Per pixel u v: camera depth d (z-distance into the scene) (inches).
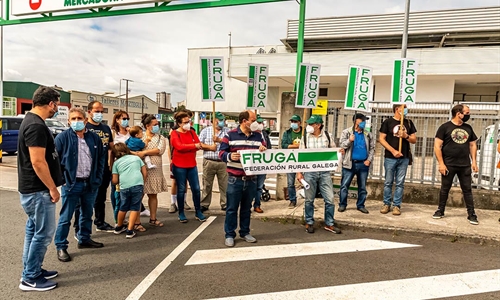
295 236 193.0
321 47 990.4
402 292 128.3
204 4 269.1
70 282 132.2
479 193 240.8
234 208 177.3
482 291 130.0
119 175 182.9
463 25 803.4
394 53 721.0
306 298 122.8
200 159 661.3
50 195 124.7
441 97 759.1
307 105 209.8
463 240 185.5
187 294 124.3
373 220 211.2
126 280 134.9
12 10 316.2
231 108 1331.2
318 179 200.8
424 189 253.3
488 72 658.2
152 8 281.0
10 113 1445.6
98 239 183.6
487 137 252.4
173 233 195.3
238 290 128.0
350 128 232.5
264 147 177.8
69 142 149.9
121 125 218.4
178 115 210.1
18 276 135.5
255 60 841.5
